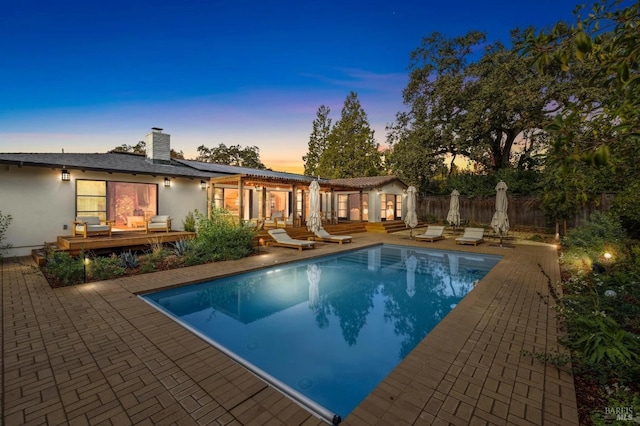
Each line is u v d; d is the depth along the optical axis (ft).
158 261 28.99
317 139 141.18
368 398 9.63
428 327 18.17
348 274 30.68
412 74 78.33
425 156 73.87
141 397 9.61
